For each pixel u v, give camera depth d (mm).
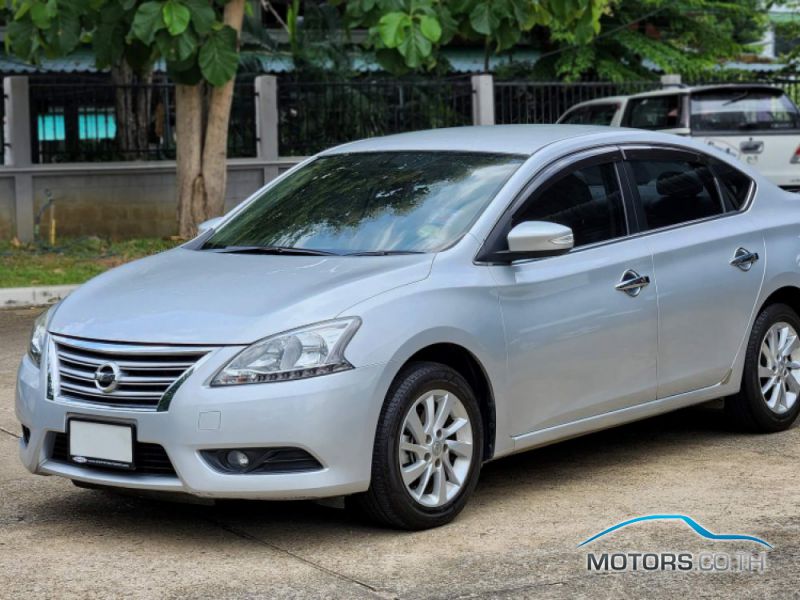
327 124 17609
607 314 5945
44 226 16062
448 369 5336
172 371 4984
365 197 6125
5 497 5938
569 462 6465
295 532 5309
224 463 4926
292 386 4883
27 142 15805
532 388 5668
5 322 11250
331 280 5273
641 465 6359
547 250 5582
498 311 5516
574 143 6195
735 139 15477
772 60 31188
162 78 20203
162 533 5332
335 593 4531
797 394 7062
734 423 6934
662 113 15859
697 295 6391
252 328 4969
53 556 5023
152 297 5387
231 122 17234
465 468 5406
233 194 17172
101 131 16422
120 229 16516
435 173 6113
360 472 5008
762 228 6840
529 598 4441
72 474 5195
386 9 12844
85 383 5180
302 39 20109
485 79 17906
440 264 5441
